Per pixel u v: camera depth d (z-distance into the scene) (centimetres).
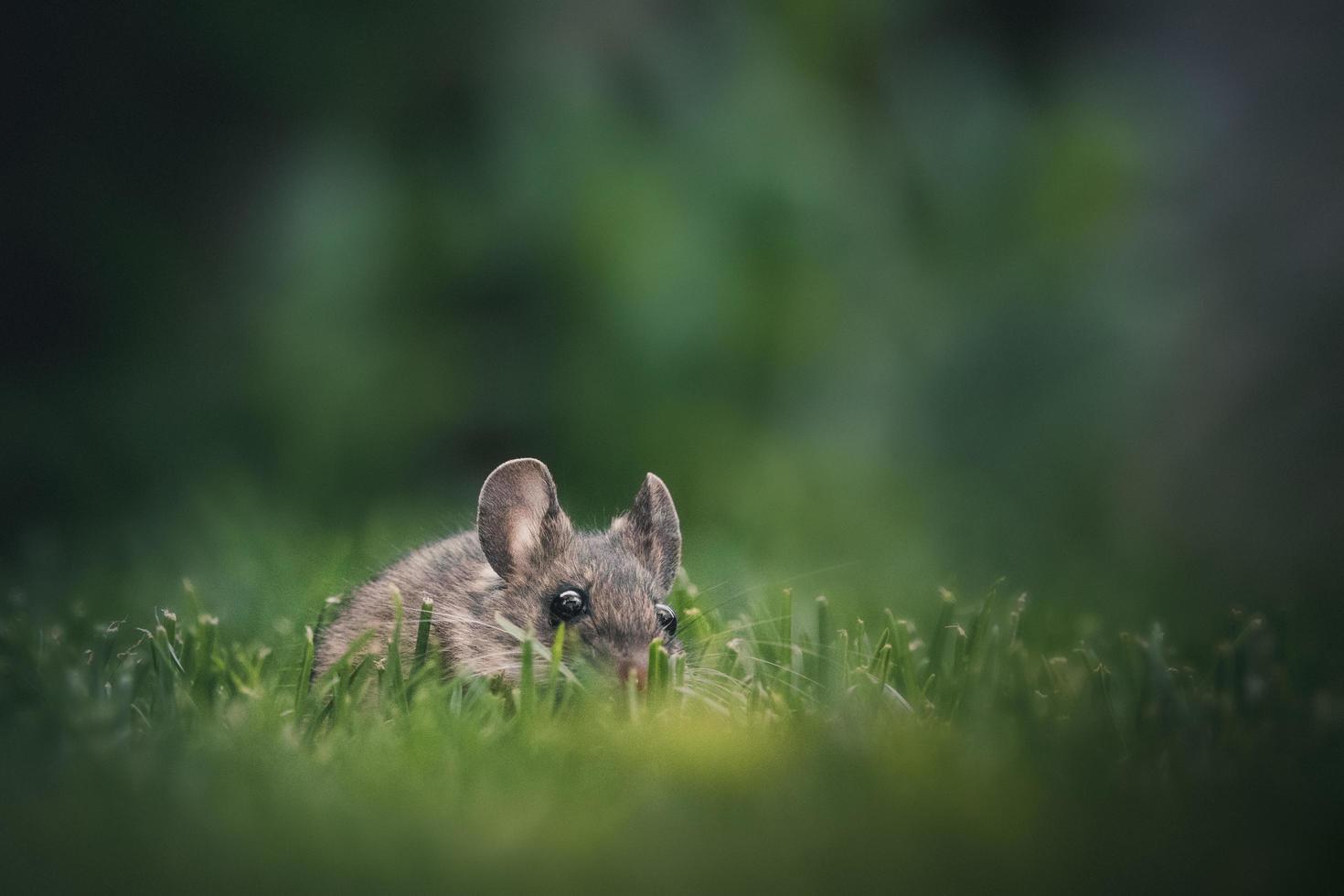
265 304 1617
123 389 1603
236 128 1684
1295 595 1051
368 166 1574
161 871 373
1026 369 1520
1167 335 1451
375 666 643
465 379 1585
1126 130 1758
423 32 1584
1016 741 525
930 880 381
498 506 714
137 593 969
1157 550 1333
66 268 1636
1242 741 535
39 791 443
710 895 369
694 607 797
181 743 499
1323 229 1373
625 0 1634
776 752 509
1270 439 1335
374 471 1573
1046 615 900
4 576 1170
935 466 1527
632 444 1569
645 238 1557
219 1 1585
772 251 1612
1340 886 387
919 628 886
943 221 1741
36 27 1612
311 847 389
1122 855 401
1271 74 1484
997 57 1895
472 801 439
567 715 604
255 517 1280
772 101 1647
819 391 1612
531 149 1559
